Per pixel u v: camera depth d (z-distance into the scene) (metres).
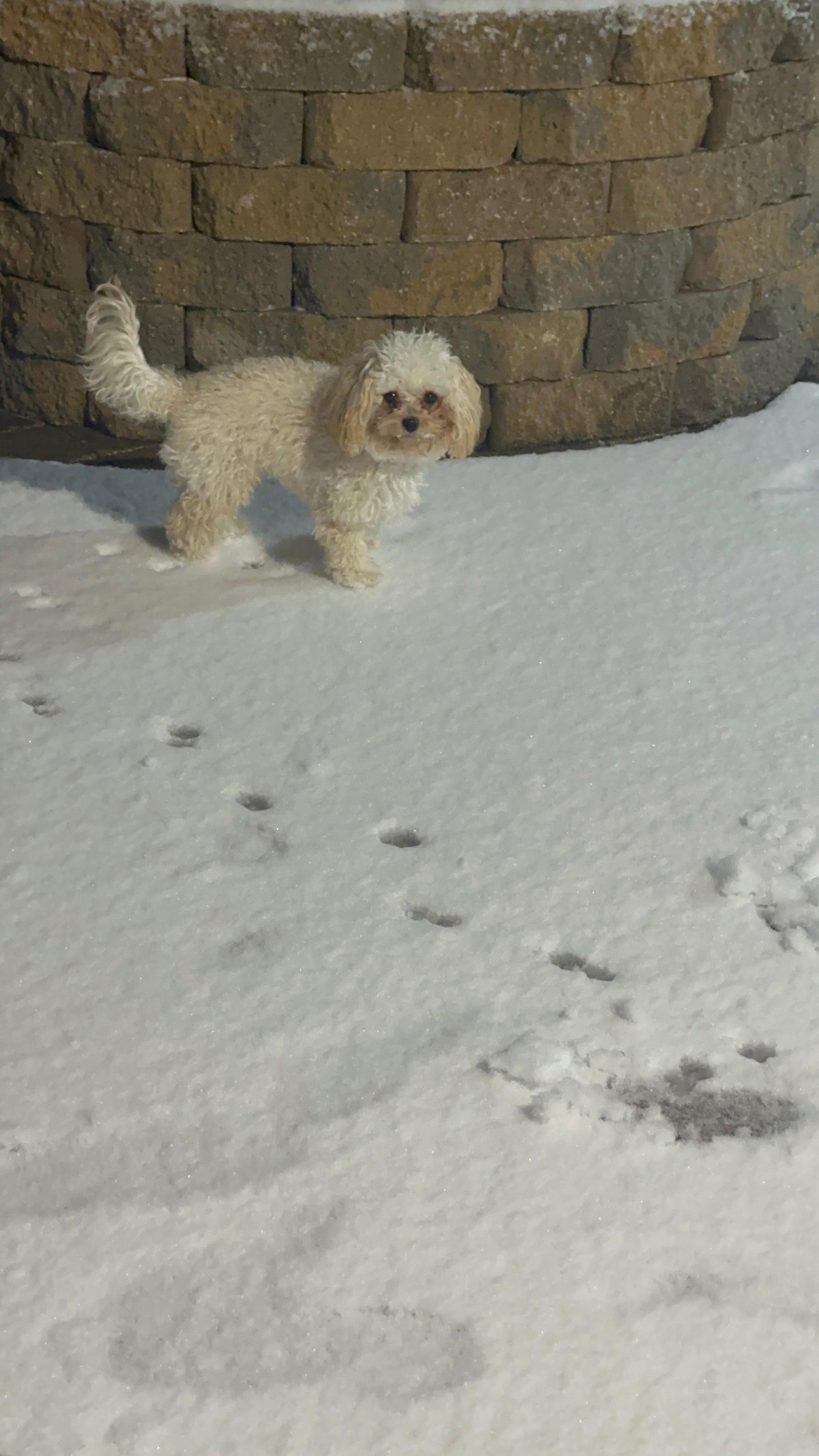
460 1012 3.47
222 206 4.32
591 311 4.46
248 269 4.37
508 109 4.27
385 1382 2.97
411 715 3.83
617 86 4.29
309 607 4.00
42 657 3.88
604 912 3.58
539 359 4.47
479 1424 2.90
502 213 4.35
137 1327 3.05
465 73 4.23
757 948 3.55
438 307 4.41
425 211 4.32
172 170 4.30
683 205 4.41
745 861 3.63
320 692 3.86
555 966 3.53
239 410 3.94
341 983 3.49
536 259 4.39
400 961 3.52
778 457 4.43
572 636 3.98
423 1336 3.06
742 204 4.46
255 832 3.66
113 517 4.19
